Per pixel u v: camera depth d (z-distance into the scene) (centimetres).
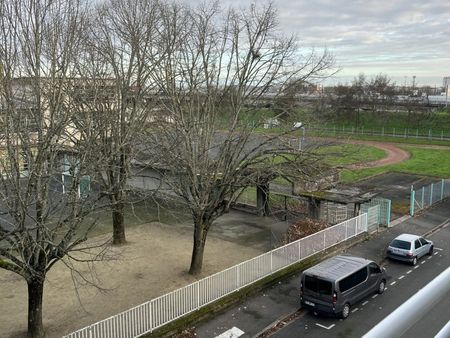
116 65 2259
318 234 2167
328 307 1555
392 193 3559
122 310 1614
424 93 12275
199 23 3083
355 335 1476
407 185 3881
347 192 2627
